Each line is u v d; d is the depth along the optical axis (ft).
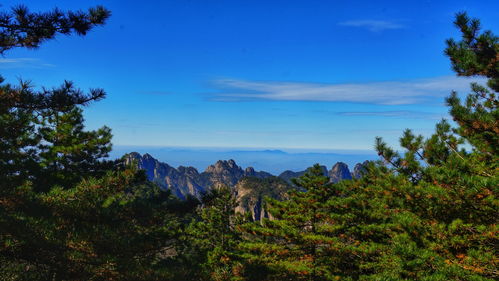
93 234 31.65
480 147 37.68
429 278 27.84
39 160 63.26
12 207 30.48
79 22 24.16
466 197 28.12
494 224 30.19
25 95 24.81
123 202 42.78
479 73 32.91
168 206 38.63
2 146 43.14
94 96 26.05
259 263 73.36
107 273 31.73
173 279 37.27
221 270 47.75
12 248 26.76
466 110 32.89
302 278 69.77
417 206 34.35
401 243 33.22
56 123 69.10
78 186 34.99
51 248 28.58
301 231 74.02
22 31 24.32
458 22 32.55
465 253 31.76
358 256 58.59
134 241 34.50
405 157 40.98
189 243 90.22
